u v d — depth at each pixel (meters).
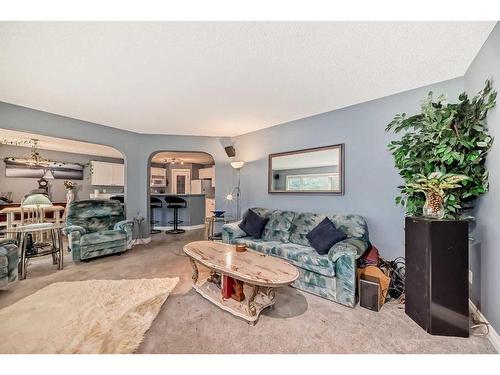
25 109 3.12
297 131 3.60
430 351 1.57
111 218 4.18
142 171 4.60
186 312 2.03
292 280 1.79
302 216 3.20
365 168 2.88
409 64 2.06
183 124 3.92
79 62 2.03
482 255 1.83
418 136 1.93
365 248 2.42
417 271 1.86
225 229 3.46
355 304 2.20
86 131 3.77
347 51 1.86
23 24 1.56
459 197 1.84
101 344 1.59
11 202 5.50
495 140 1.65
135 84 2.46
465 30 1.63
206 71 2.19
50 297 2.29
